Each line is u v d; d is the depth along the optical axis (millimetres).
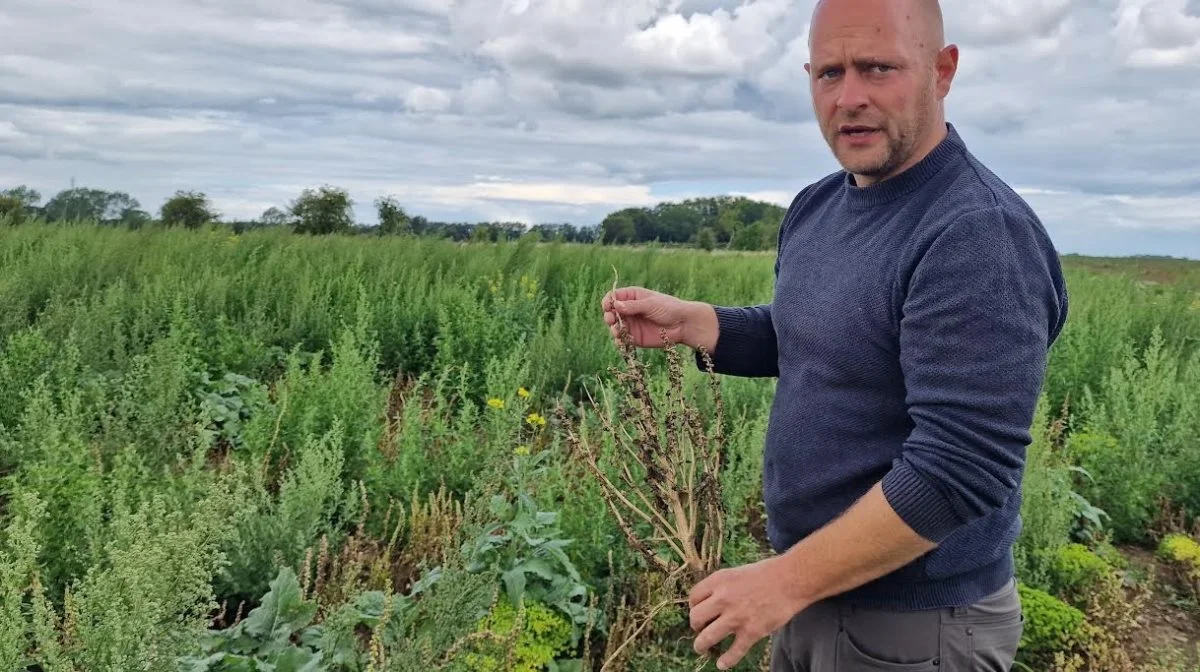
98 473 3781
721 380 5738
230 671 2684
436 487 4398
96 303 6750
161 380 4977
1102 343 7434
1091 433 5629
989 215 1721
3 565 2693
